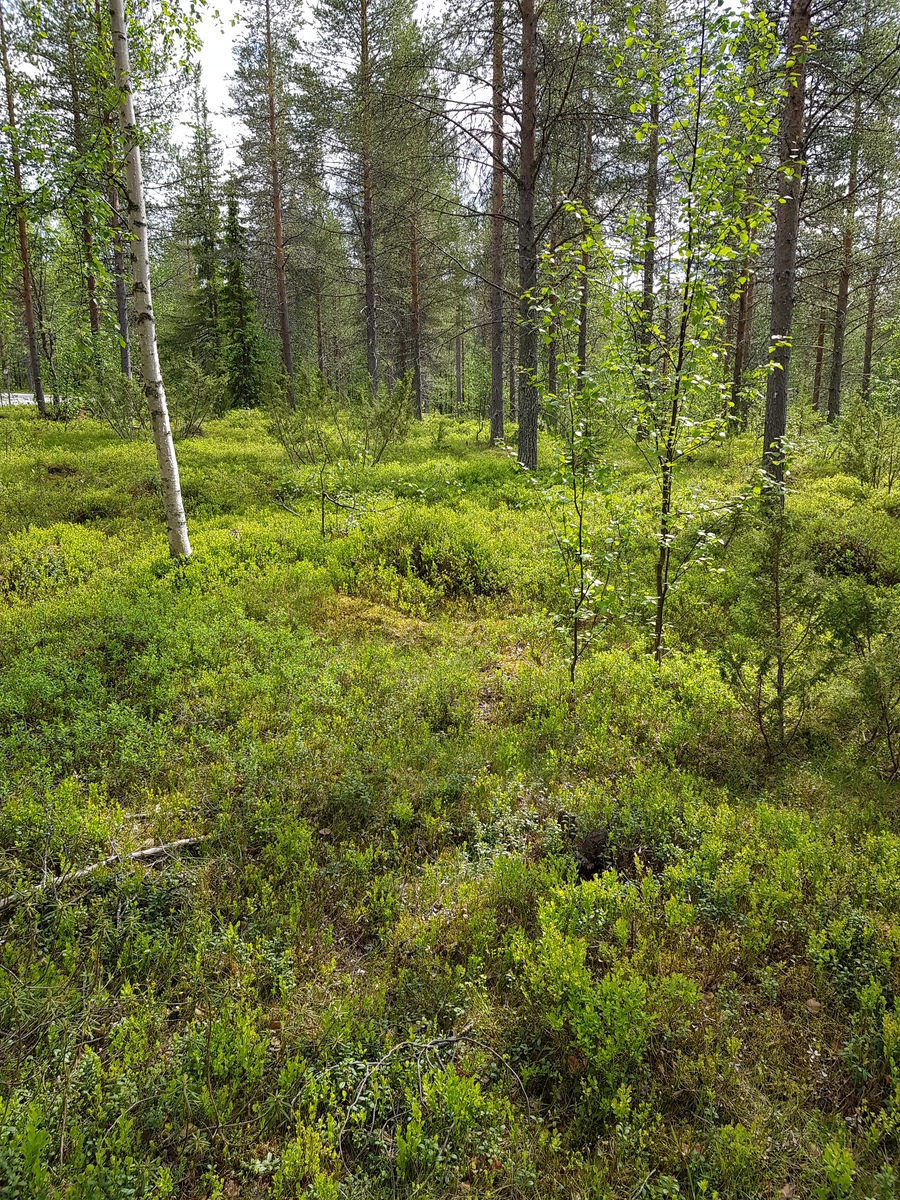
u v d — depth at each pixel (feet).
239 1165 8.55
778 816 14.15
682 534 21.52
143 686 19.93
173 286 160.15
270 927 12.09
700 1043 9.82
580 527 21.26
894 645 15.80
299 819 14.76
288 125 82.17
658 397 20.95
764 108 18.66
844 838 13.64
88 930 11.78
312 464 45.85
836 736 17.30
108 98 25.05
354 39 72.84
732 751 17.22
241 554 31.50
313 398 43.29
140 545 32.19
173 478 28.73
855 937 11.39
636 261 20.18
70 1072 9.09
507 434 69.15
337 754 16.78
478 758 17.15
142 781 15.83
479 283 85.10
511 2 42.19
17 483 40.24
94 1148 8.35
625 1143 8.47
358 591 28.68
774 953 11.52
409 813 14.96
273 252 103.35
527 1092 9.57
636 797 14.94
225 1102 8.93
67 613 24.02
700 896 12.54
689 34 18.54
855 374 108.47
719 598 26.48
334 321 140.46
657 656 22.31
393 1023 10.43
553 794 15.75
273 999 10.91
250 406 91.71
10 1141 7.91
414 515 34.63
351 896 12.96
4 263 25.35
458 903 12.60
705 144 18.99
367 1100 9.09
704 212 19.03
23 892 11.82
